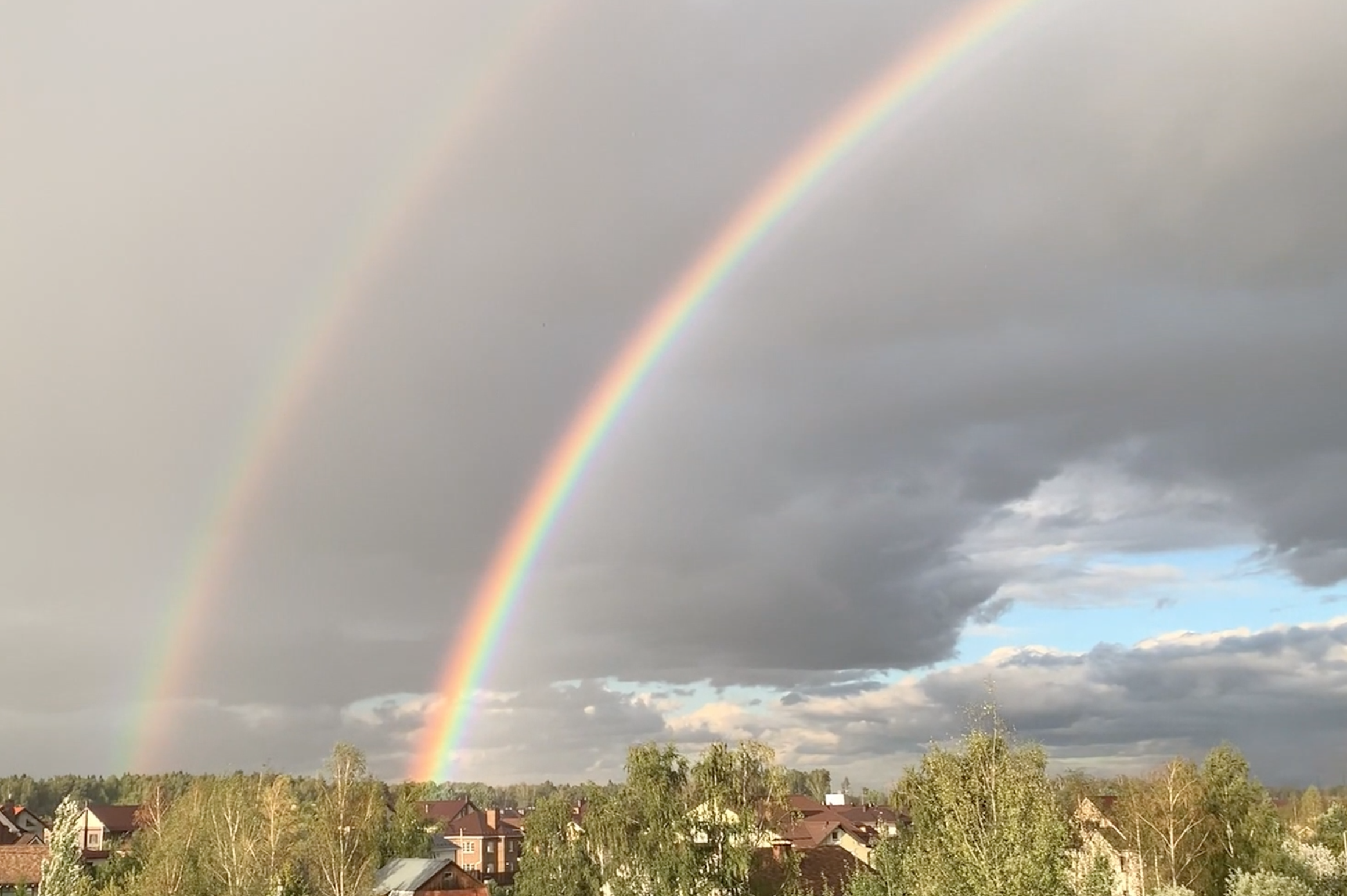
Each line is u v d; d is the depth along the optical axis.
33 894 90.12
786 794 57.91
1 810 150.25
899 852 52.12
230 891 77.06
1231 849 81.00
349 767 88.25
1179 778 82.06
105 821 152.12
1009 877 35.75
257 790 87.81
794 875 57.94
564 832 65.31
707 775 56.38
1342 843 94.94
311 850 84.88
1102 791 91.50
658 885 53.75
